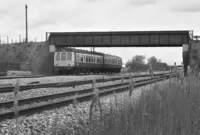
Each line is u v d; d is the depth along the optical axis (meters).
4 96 13.66
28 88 16.31
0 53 78.88
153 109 6.83
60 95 14.20
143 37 56.25
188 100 8.21
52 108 10.64
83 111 10.22
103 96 15.08
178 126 5.67
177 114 6.58
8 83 21.09
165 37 55.62
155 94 8.80
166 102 7.76
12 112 8.67
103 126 5.43
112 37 57.12
